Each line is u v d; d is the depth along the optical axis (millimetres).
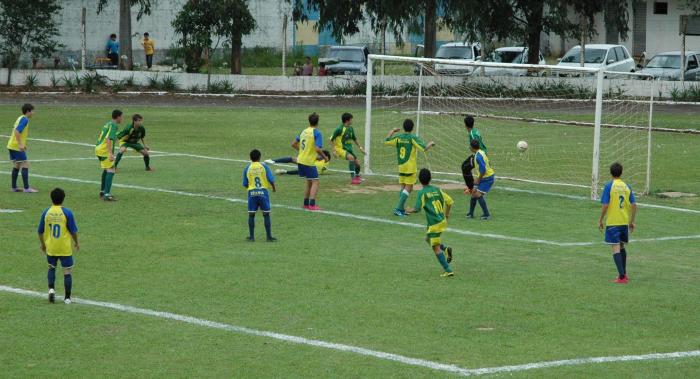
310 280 31062
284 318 26703
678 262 34750
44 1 106125
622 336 25328
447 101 94500
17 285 30094
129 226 39594
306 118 85688
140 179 52344
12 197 45625
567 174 58594
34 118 81312
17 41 105375
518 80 97750
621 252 31438
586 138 75312
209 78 102750
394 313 27297
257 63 137000
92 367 22469
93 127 76750
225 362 22875
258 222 41094
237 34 107250
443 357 23328
